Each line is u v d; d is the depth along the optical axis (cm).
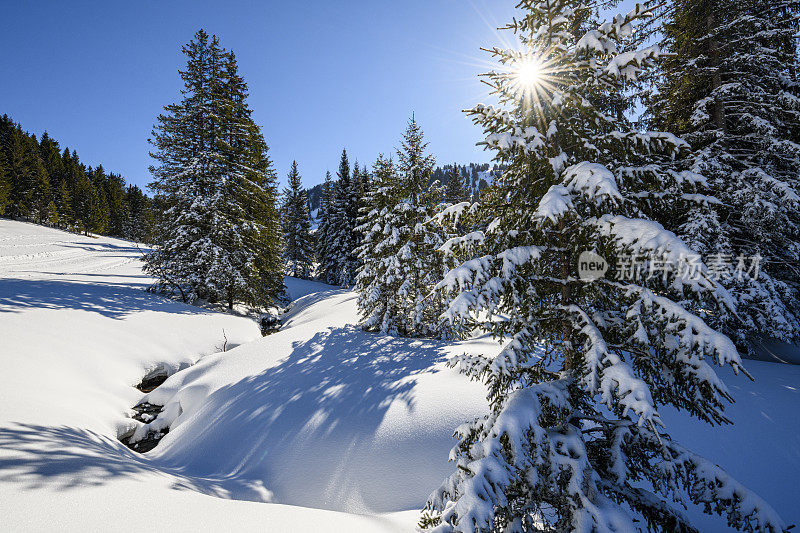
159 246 2102
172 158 2094
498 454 300
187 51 2145
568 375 386
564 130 419
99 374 1089
